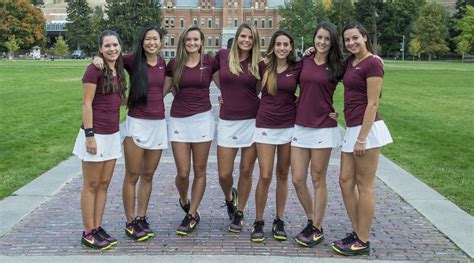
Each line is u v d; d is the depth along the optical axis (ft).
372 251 18.08
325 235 19.89
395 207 23.63
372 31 319.88
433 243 18.93
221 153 19.56
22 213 22.17
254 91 19.15
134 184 19.19
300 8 272.10
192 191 20.07
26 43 307.37
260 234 19.06
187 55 18.79
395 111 65.21
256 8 353.51
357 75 16.65
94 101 17.47
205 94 19.29
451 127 51.52
